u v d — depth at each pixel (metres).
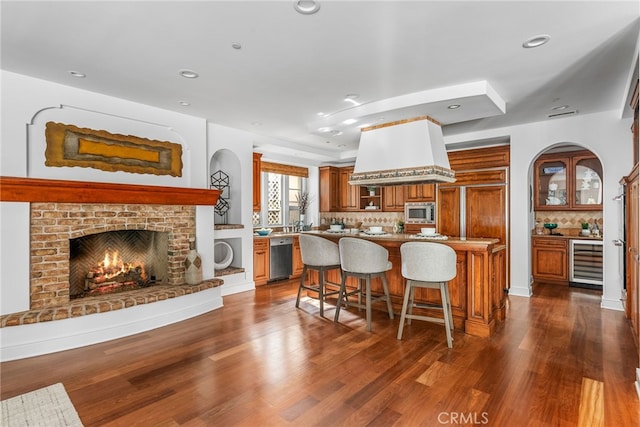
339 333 3.36
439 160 3.88
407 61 2.76
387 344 3.07
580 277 5.30
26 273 2.95
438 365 2.64
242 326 3.58
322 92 3.47
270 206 6.77
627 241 3.66
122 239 3.99
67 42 2.43
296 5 2.00
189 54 2.63
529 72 2.98
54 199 3.05
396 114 3.80
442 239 3.69
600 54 2.64
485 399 2.17
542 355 2.81
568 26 2.24
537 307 4.23
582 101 3.79
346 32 2.32
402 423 1.93
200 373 2.54
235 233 5.05
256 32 2.32
